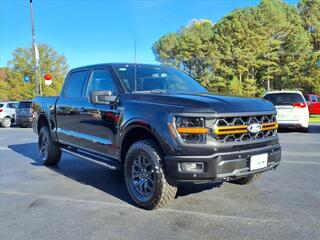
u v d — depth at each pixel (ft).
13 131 61.57
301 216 15.69
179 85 20.56
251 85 139.03
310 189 19.81
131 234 14.16
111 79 19.92
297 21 178.09
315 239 13.38
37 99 28.73
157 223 15.21
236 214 16.05
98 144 20.29
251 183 20.65
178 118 15.47
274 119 17.58
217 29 160.35
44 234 14.35
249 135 16.16
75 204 17.98
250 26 142.82
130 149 17.49
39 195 19.63
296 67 147.13
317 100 93.09
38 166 27.40
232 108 15.69
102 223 15.38
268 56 140.46
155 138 16.57
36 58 88.28
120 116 18.11
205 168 15.11
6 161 29.73
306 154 30.76
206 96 16.84
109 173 24.73
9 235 14.33
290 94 48.96
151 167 16.47
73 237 14.02
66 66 155.53
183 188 20.03
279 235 13.74
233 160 15.47
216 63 139.03
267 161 16.84
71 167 26.81
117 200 18.51
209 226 14.74
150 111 16.53
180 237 13.78
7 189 20.93
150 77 20.24
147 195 16.88
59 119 24.79
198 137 15.15
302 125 48.32
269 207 16.90
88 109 21.08
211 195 18.79
